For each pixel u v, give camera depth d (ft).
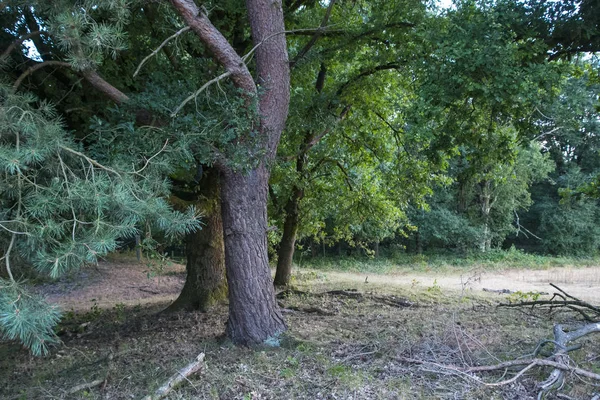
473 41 19.07
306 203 39.27
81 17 14.23
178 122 16.33
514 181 78.59
